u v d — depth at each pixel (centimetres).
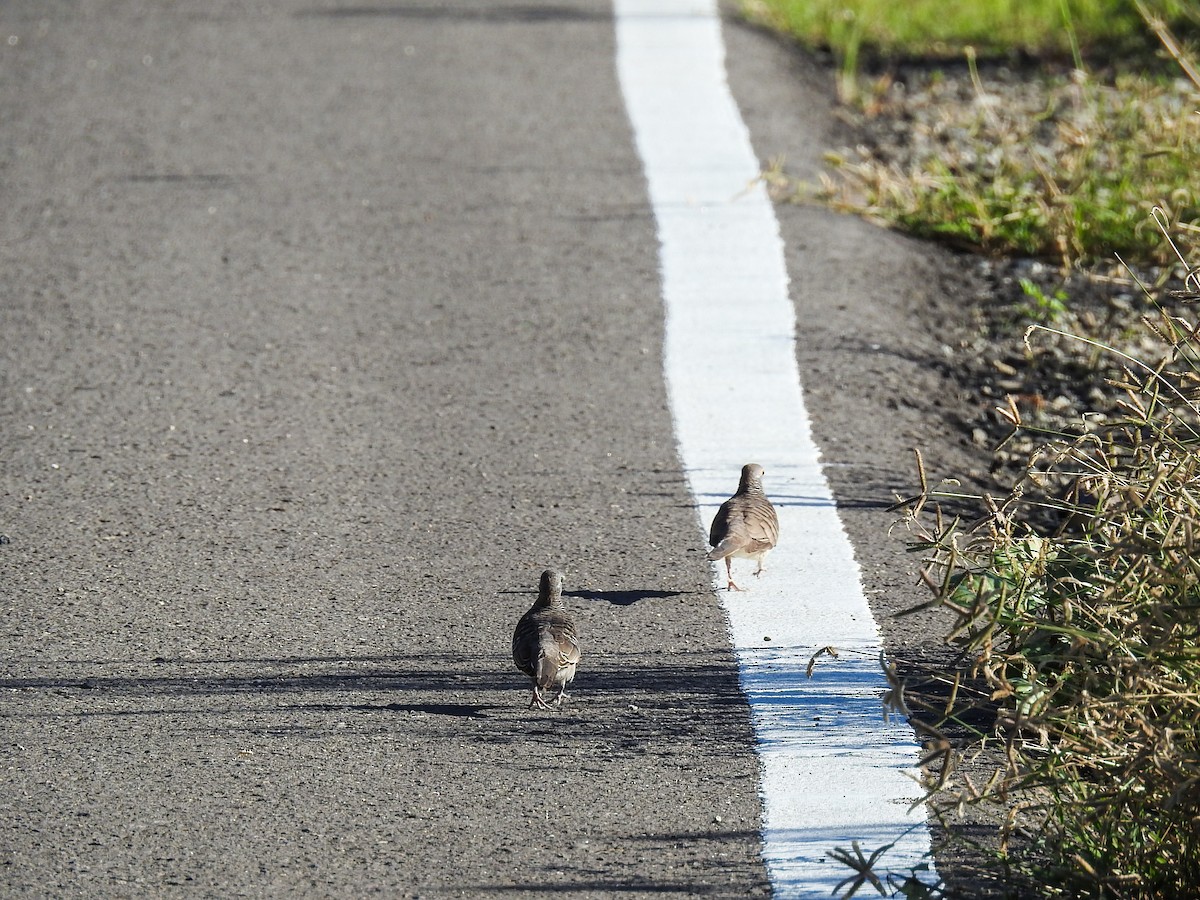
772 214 3625
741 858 1680
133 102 4428
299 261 3416
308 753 1877
